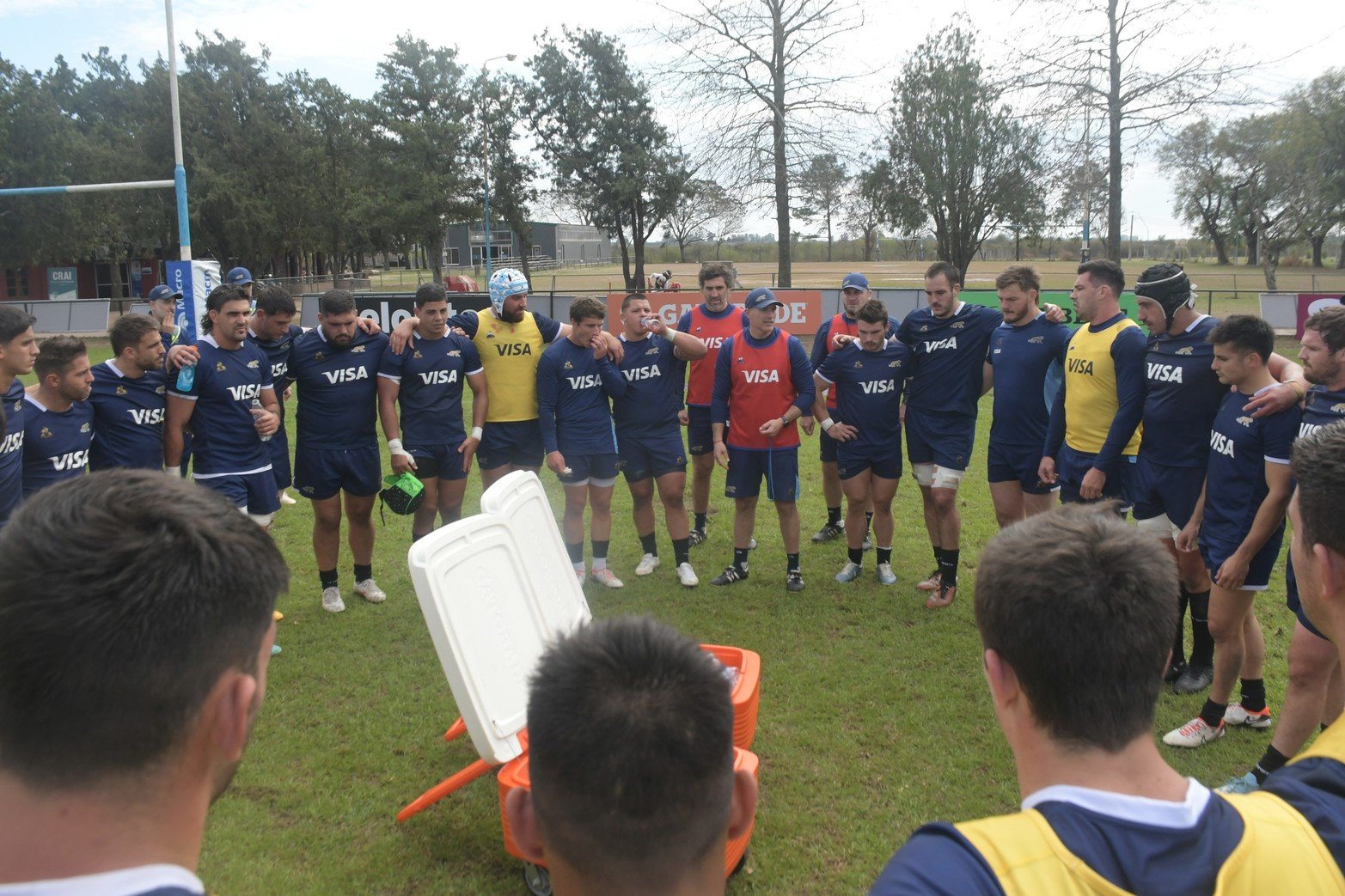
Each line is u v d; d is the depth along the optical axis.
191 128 38.97
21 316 4.07
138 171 36.38
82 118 38.91
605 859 1.15
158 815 0.96
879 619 5.56
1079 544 1.32
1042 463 5.30
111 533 0.96
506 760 3.21
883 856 3.29
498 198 42.47
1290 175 31.56
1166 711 4.44
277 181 40.69
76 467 4.70
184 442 5.91
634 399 6.09
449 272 56.03
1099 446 5.06
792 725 4.27
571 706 1.17
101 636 0.91
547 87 35.12
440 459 6.04
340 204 44.81
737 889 3.13
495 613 3.36
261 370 5.33
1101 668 1.21
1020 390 5.43
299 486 5.66
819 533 7.23
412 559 3.06
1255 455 3.88
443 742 4.16
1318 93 30.08
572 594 3.94
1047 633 1.24
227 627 1.00
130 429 4.95
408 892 3.14
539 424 6.32
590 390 6.02
